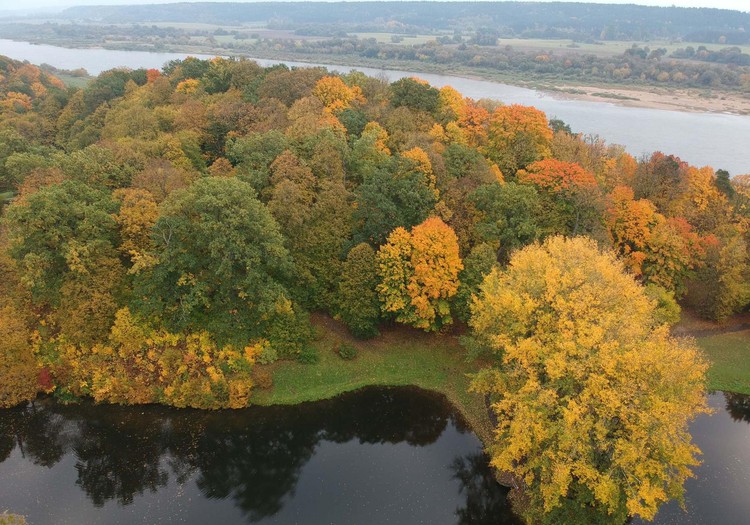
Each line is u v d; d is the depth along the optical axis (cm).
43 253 4884
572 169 6594
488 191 6050
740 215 7694
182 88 10288
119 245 5388
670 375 3631
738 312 7025
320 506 4256
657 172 7875
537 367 3997
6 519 3525
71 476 4412
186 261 4928
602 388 3606
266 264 5491
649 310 4531
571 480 3631
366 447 4900
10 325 5069
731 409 5519
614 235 6956
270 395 5300
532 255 4662
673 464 3575
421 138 7144
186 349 5244
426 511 4238
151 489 4344
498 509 4275
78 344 5184
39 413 4953
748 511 4200
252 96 8881
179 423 4953
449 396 5438
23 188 5919
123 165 6228
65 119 11175
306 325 5766
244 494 4353
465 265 5716
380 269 5650
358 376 5612
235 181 5162
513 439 3691
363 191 5891
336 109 8156
